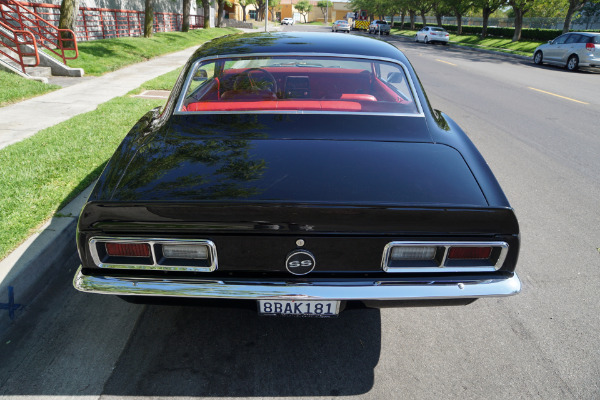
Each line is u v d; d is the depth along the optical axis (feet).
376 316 9.26
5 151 15.58
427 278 6.51
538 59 64.75
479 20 168.55
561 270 11.04
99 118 20.71
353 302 6.89
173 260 6.36
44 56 33.47
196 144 7.60
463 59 68.03
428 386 7.45
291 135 7.85
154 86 30.50
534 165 18.67
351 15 226.58
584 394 7.33
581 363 8.03
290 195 6.33
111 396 7.06
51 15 49.75
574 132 24.26
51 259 10.11
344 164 7.09
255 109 8.59
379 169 7.02
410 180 6.82
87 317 8.85
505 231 6.32
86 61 38.81
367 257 6.37
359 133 8.02
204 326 8.74
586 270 11.07
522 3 97.81
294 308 6.80
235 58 9.37
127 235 6.24
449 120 9.64
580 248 12.09
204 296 6.31
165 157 7.24
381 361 7.98
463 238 6.31
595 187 16.43
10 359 7.71
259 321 8.94
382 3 213.05
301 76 9.91
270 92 9.35
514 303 9.78
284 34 10.94
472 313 9.45
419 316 9.32
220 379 7.45
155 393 7.14
